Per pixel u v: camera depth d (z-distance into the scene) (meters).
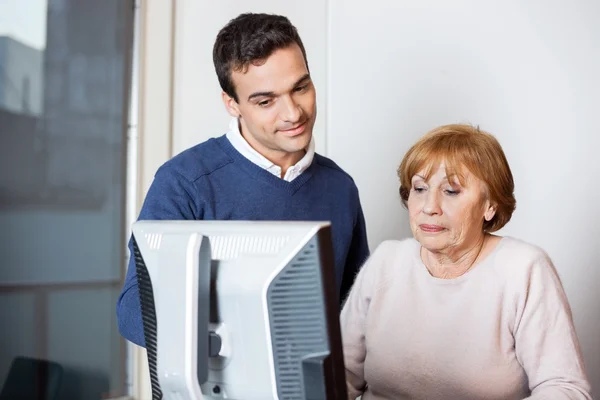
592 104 2.73
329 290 1.03
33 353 2.78
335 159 2.95
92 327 2.93
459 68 2.80
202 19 2.93
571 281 2.73
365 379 1.61
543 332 1.40
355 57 2.92
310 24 2.93
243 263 1.08
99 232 2.95
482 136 1.47
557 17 2.75
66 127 2.86
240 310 1.09
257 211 1.78
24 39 2.74
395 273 1.58
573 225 2.73
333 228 1.89
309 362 1.03
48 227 2.82
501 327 1.45
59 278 2.85
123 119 2.98
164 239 1.14
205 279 1.10
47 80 2.80
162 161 2.96
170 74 2.95
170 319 1.11
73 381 2.87
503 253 1.47
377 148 2.88
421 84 2.83
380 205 2.88
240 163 1.78
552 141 2.75
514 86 2.77
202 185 1.73
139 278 1.21
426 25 2.83
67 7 2.85
